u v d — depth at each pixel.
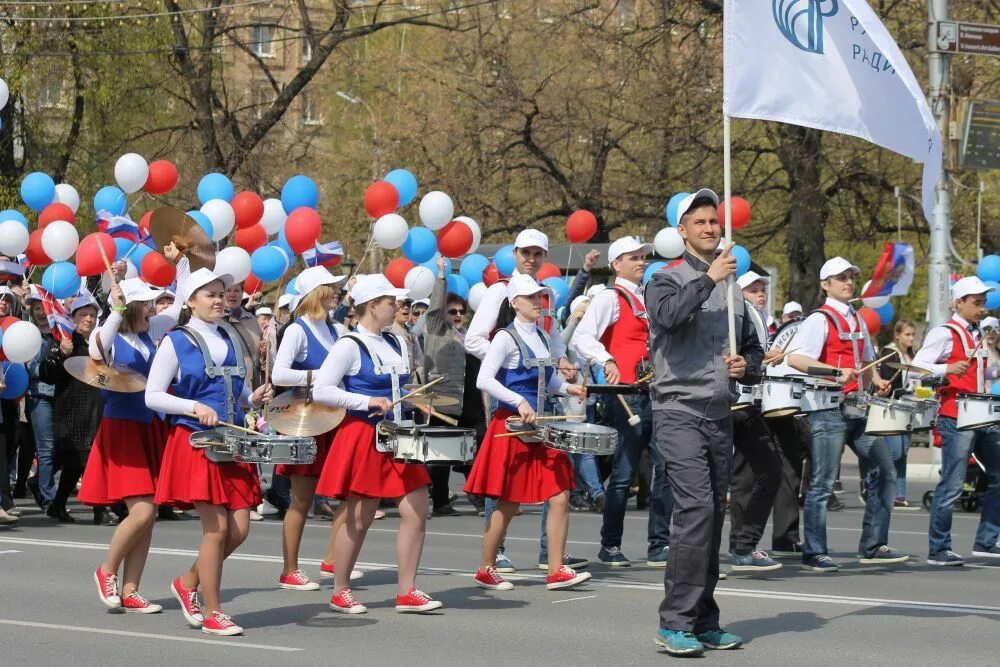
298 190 15.60
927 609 9.82
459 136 36.06
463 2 37.59
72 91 34.38
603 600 10.21
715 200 8.23
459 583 11.08
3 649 8.41
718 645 8.38
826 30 9.71
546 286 10.64
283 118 44.78
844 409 11.99
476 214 35.81
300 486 10.70
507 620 9.38
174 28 34.56
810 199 31.06
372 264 38.12
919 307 46.00
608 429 10.11
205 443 8.73
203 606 9.83
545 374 10.64
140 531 9.64
